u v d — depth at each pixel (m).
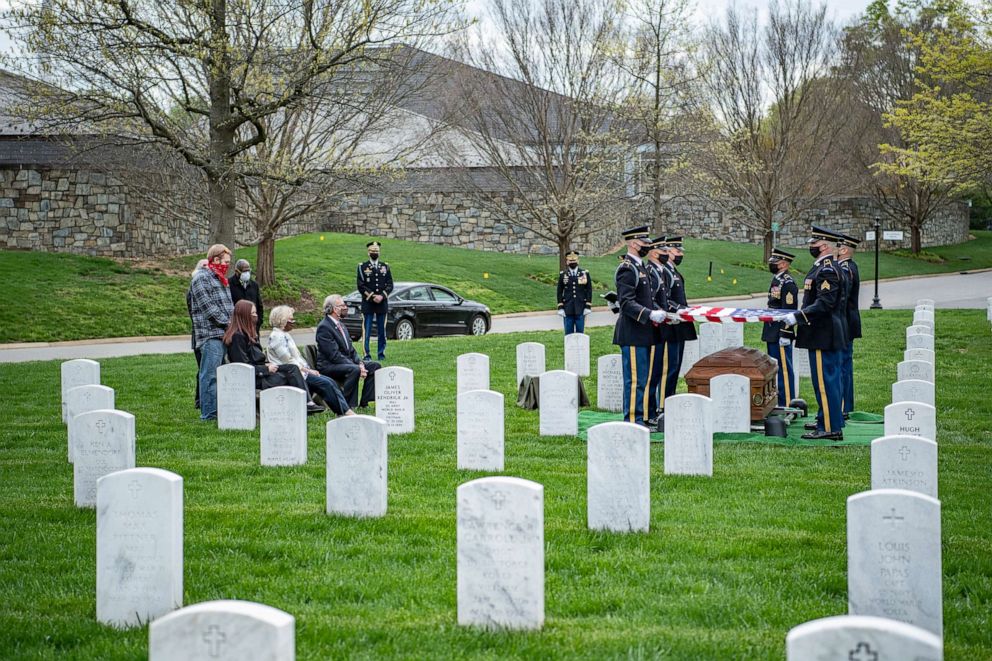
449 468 10.19
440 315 26.84
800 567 6.81
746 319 11.65
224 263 13.06
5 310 27.25
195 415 13.43
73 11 18.86
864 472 10.04
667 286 12.93
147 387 15.98
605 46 35.62
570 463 10.42
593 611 6.02
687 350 17.20
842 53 47.62
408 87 29.67
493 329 29.42
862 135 49.66
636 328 12.05
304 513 8.20
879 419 13.27
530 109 36.38
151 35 19.86
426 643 5.39
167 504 5.73
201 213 27.77
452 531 7.66
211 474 9.84
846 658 3.72
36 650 5.38
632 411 12.18
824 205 58.56
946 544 7.38
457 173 39.41
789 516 8.23
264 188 30.16
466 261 41.22
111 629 5.70
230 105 20.44
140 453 10.91
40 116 21.67
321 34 19.64
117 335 27.30
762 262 49.56
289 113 27.28
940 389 15.70
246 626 4.02
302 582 6.50
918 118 22.56
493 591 5.66
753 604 6.04
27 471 10.16
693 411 9.78
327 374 13.70
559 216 37.53
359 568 6.82
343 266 37.59
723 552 7.15
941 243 65.12
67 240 33.72
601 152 36.72
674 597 6.21
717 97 43.44
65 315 27.81
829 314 11.62
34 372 17.89
